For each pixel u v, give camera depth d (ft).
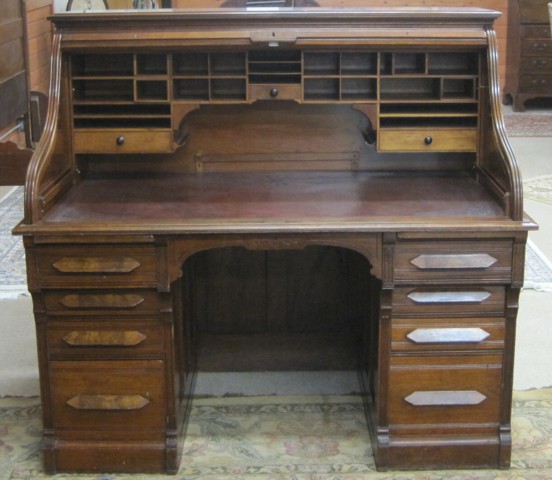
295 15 8.10
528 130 24.18
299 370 10.06
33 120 18.03
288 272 9.93
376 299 8.10
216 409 9.36
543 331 11.28
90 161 9.11
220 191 8.52
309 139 9.11
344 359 10.07
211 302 10.01
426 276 7.63
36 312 7.77
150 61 8.82
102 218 7.65
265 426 9.00
